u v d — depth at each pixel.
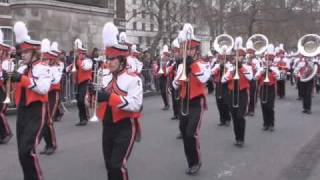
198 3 42.12
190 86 7.61
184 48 7.58
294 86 27.80
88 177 7.65
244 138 10.70
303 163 8.60
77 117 14.09
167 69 14.95
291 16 47.41
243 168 8.26
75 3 20.75
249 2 44.75
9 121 12.99
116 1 44.12
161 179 7.56
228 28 45.25
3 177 7.70
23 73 6.52
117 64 5.58
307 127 12.69
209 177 7.69
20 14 19.25
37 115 6.48
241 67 9.78
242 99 9.85
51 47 11.21
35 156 6.35
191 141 7.65
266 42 14.39
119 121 5.65
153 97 20.92
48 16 19.45
